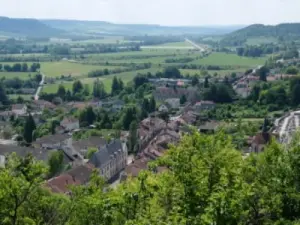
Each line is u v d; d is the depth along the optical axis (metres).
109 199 37.19
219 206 28.86
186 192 32.38
